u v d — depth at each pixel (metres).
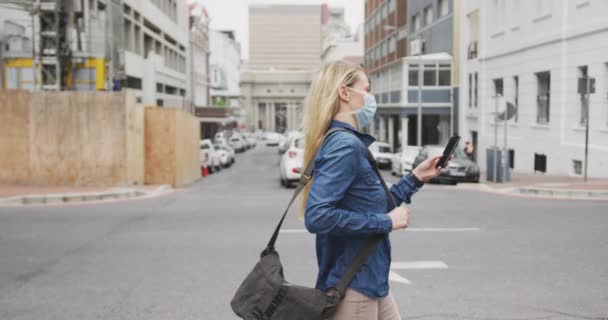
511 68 28.58
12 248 8.95
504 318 5.64
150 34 45.88
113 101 19.03
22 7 25.52
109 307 6.05
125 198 16.28
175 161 21.19
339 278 2.68
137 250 8.71
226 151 39.34
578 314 5.74
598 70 20.41
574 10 22.08
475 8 34.19
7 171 19.14
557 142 23.55
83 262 8.00
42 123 19.03
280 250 8.60
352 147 2.59
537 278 7.02
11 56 25.05
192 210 13.12
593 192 16.05
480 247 8.77
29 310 5.98
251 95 149.75
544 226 10.57
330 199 2.53
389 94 47.81
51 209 13.52
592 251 8.41
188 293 6.52
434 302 6.14
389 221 2.60
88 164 19.12
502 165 20.78
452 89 39.88
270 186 21.81
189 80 69.81
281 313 2.63
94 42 28.78
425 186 20.91
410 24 50.16
